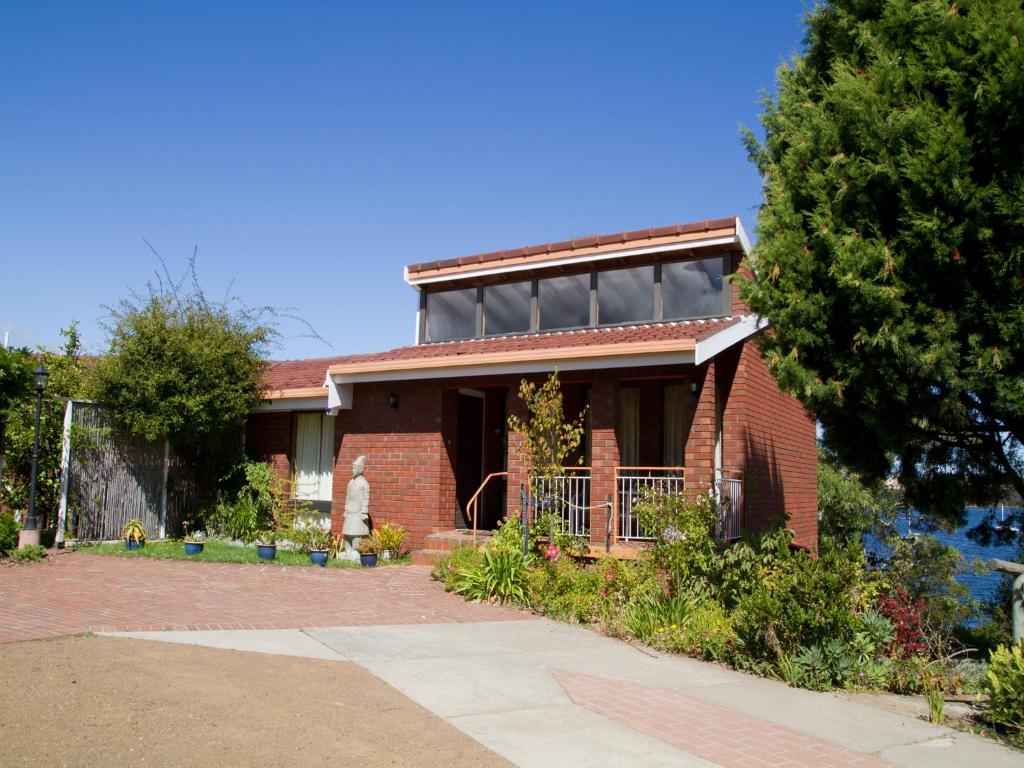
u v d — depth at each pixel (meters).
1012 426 9.15
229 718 5.42
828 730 6.36
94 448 14.36
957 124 7.54
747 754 5.64
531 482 11.98
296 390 15.62
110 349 14.59
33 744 4.71
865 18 8.96
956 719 6.94
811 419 10.52
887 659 8.31
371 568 13.08
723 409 13.04
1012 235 7.43
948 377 7.76
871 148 8.04
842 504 21.41
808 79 9.61
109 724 5.13
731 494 12.10
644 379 13.16
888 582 9.31
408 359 14.12
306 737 5.19
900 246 8.03
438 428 14.34
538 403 11.91
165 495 15.66
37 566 11.66
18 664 6.33
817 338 8.52
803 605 8.16
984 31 7.47
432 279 16.59
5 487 14.23
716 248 13.79
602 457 12.52
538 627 9.34
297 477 16.58
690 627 8.91
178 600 9.46
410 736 5.41
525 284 15.82
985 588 15.94
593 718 6.14
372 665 7.12
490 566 10.71
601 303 14.85
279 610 9.23
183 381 14.70
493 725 5.80
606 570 10.70
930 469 10.73
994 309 7.62
